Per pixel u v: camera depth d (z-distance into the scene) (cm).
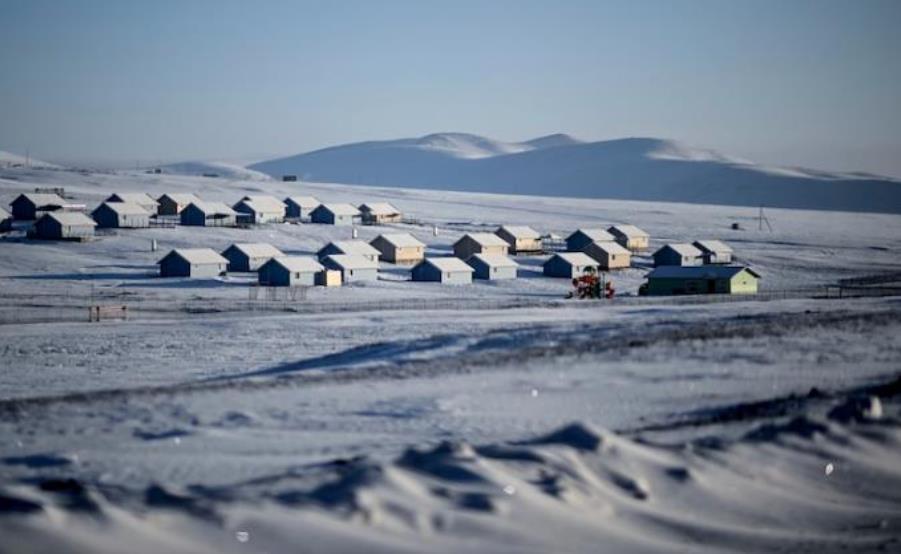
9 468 3088
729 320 7438
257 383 4894
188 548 2041
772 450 3219
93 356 6575
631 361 5384
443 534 2291
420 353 6125
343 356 6312
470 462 2750
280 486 2530
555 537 2336
